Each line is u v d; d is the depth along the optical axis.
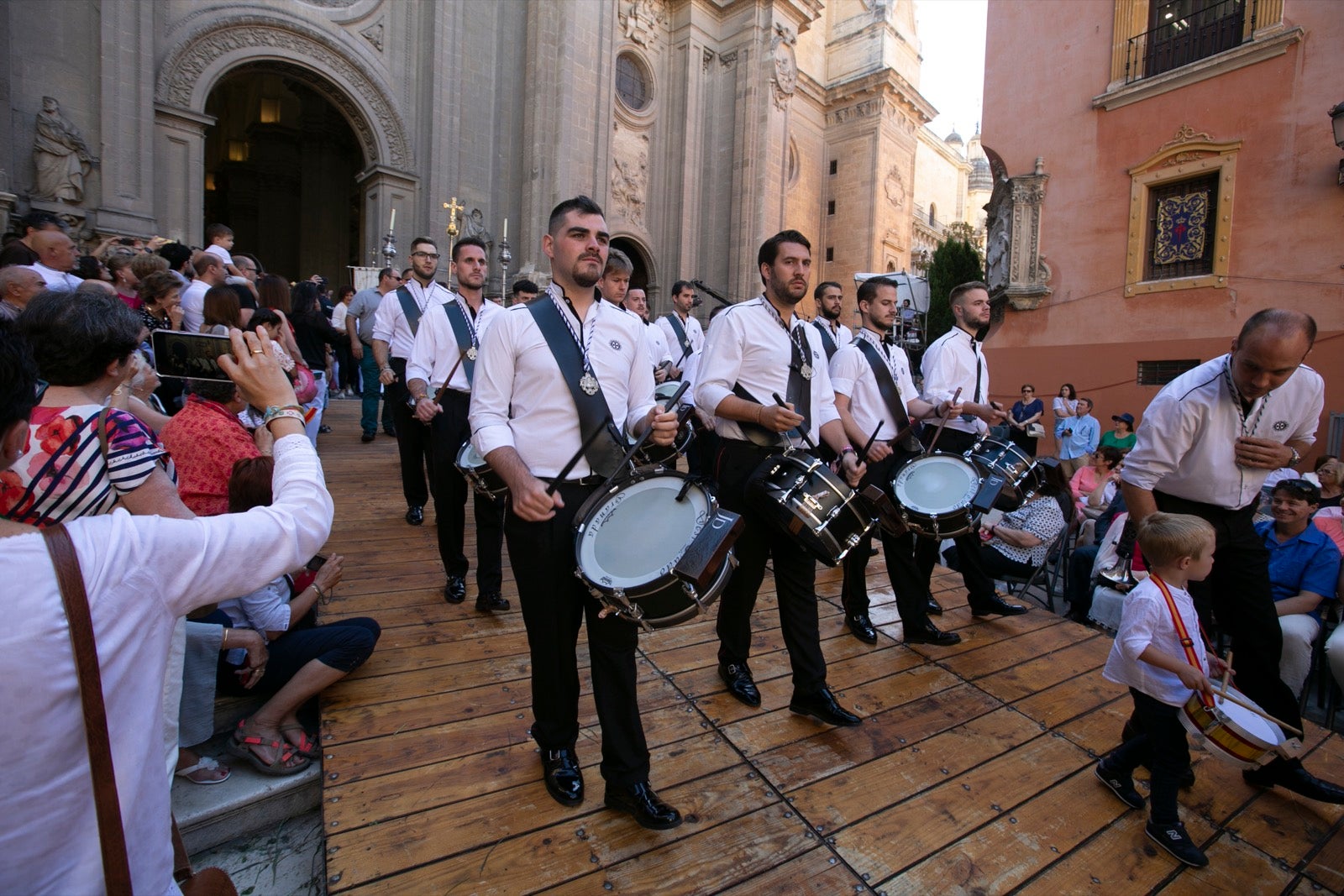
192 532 1.07
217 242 7.78
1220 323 9.72
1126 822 2.46
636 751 2.27
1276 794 2.68
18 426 0.98
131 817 0.98
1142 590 2.52
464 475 3.51
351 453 7.96
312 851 2.36
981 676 3.51
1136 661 2.45
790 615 2.95
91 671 0.92
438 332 4.10
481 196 17.08
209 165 22.48
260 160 22.23
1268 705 2.86
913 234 34.84
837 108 31.23
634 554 2.11
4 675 0.87
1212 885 2.19
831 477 2.65
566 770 2.37
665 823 2.22
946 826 2.37
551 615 2.24
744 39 21.94
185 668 2.35
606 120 18.55
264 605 2.58
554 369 2.25
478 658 3.29
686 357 6.70
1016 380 11.88
